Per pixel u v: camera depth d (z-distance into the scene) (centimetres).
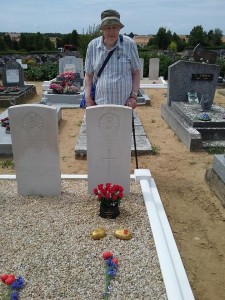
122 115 371
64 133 724
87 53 414
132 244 310
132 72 418
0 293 255
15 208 373
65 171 524
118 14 376
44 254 297
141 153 594
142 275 270
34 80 1595
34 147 381
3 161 565
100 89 409
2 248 305
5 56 2205
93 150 388
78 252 299
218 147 618
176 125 707
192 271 312
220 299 281
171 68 796
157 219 344
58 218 353
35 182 399
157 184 485
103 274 272
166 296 248
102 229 325
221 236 366
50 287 259
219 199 439
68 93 998
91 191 410
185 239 361
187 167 543
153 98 1133
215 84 807
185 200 442
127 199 394
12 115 368
